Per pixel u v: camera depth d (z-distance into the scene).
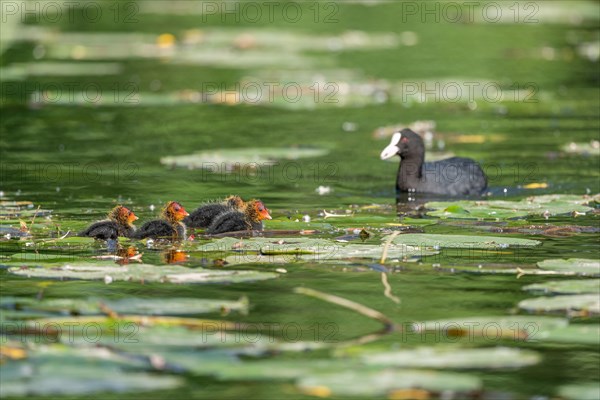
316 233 14.60
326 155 21.62
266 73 32.19
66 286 11.92
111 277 11.91
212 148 21.86
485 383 9.10
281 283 12.09
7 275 12.38
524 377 9.26
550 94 28.61
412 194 18.28
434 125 24.78
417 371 8.84
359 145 22.69
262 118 25.98
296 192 18.22
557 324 10.10
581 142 22.36
